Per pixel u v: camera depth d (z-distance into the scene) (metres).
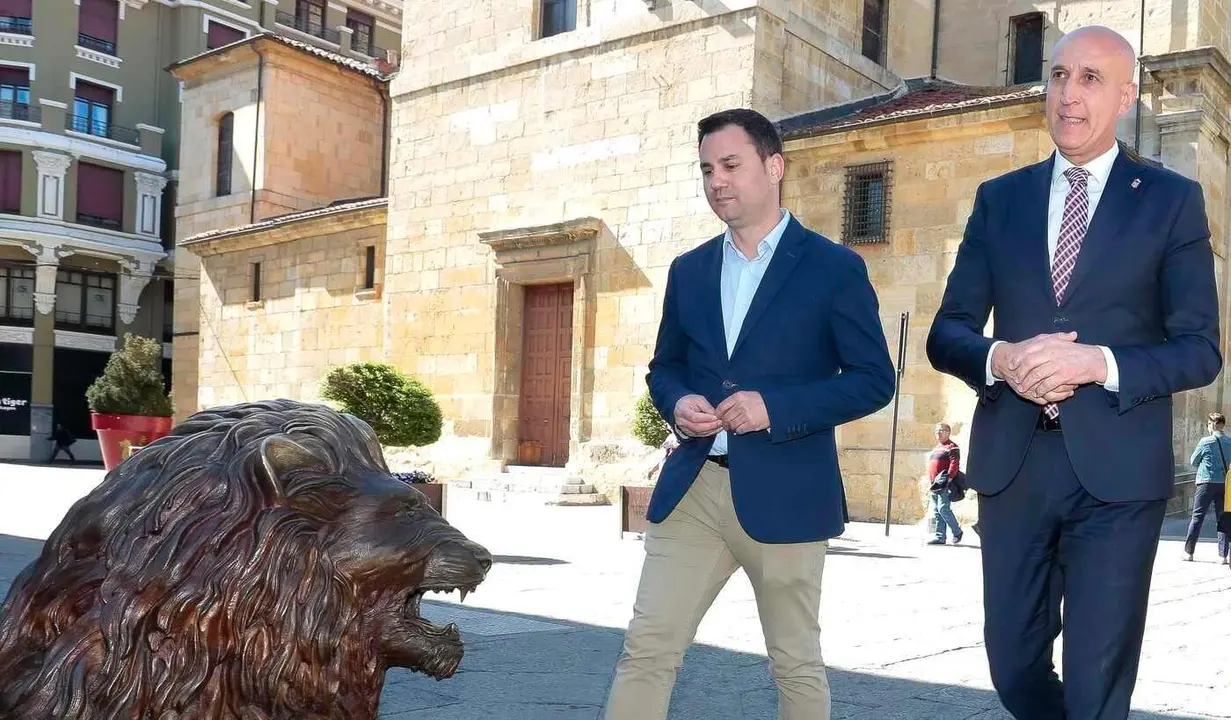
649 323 19.02
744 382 3.08
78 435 37.84
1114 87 2.94
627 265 19.41
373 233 24.19
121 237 38.12
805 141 17.45
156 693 1.01
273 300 26.33
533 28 21.38
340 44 42.16
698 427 2.95
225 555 1.03
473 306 21.78
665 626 3.10
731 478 3.00
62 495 17.64
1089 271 2.93
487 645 6.27
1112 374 2.69
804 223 17.62
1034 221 3.05
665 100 19.25
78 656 1.01
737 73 18.42
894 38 22.22
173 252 39.38
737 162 3.07
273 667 1.05
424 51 23.08
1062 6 20.84
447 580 1.14
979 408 3.11
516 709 4.79
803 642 3.09
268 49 27.61
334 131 29.41
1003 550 3.00
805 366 3.09
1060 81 2.99
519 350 21.19
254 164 28.12
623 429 19.12
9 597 1.08
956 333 3.08
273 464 1.06
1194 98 17.44
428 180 22.75
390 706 4.80
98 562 1.05
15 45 36.66
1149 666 6.11
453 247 22.20
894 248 16.78
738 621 7.43
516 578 9.33
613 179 19.81
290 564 1.05
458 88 22.38
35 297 36.84
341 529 1.09
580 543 12.41
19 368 36.78
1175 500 17.25
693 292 3.27
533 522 15.14
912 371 16.48
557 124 20.73
